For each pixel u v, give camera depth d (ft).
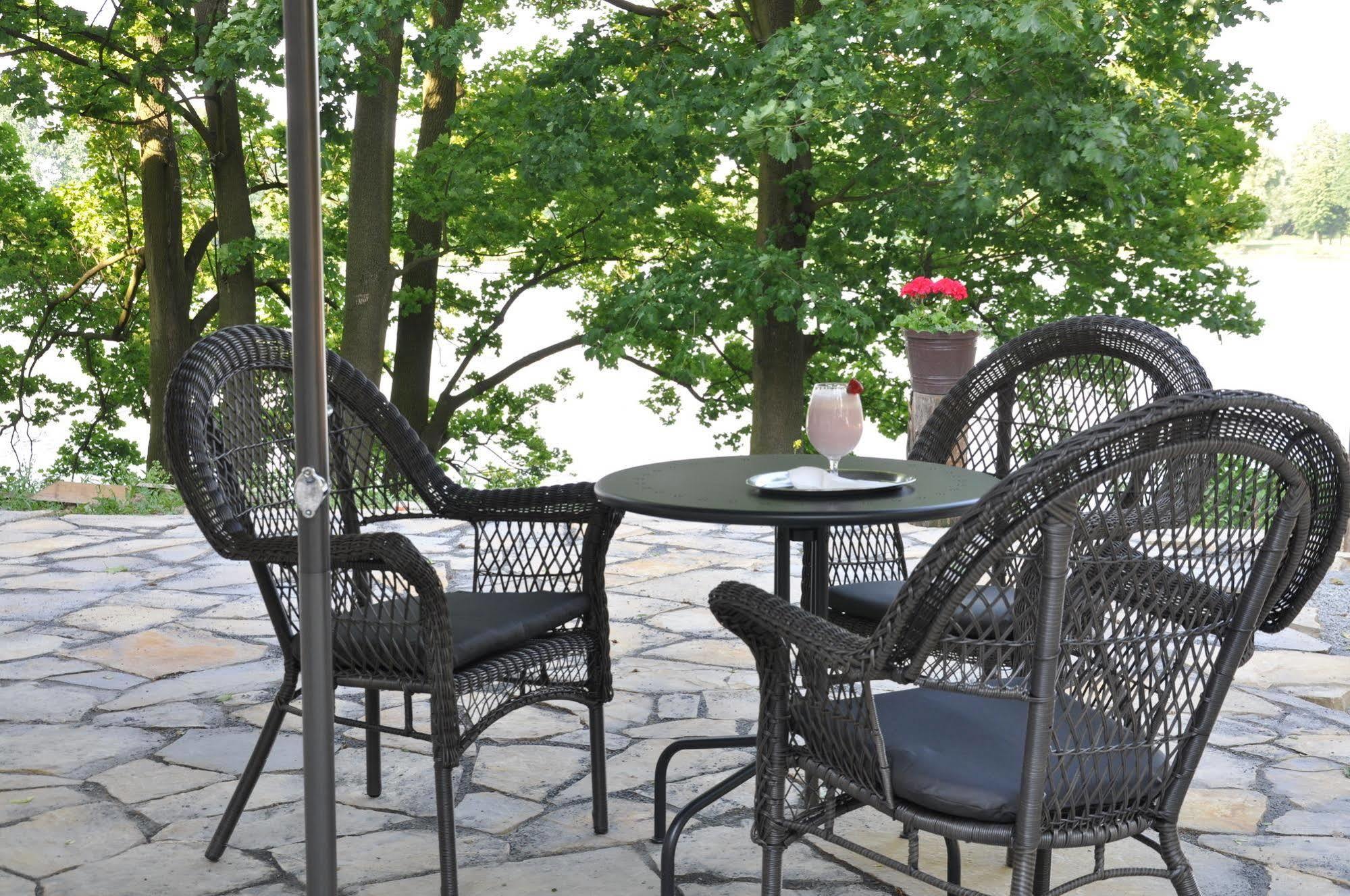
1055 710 5.80
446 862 7.09
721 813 8.71
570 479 46.75
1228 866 7.79
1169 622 5.34
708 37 30.86
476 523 9.02
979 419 10.40
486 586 9.06
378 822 8.57
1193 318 33.22
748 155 28.17
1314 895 7.38
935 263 34.04
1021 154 26.99
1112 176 28.17
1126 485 5.02
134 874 7.77
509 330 45.50
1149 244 32.50
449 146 35.96
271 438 8.28
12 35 34.40
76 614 14.23
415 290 38.73
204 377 7.59
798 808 8.39
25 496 21.56
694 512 6.75
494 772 9.48
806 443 37.17
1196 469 5.16
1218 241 33.60
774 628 5.67
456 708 7.11
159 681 11.78
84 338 45.88
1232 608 5.45
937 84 28.40
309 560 5.14
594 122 30.53
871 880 7.66
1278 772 9.38
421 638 7.13
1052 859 8.00
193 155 40.37
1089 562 5.00
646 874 7.77
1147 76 30.55
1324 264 37.11
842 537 9.78
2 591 15.29
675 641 13.07
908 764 5.46
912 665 5.24
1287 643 12.77
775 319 33.27
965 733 5.79
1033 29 24.22
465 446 46.24
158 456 36.99
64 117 39.06
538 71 36.22
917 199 30.60
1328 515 5.41
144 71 33.50
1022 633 5.13
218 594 15.15
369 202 30.86
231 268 33.88
